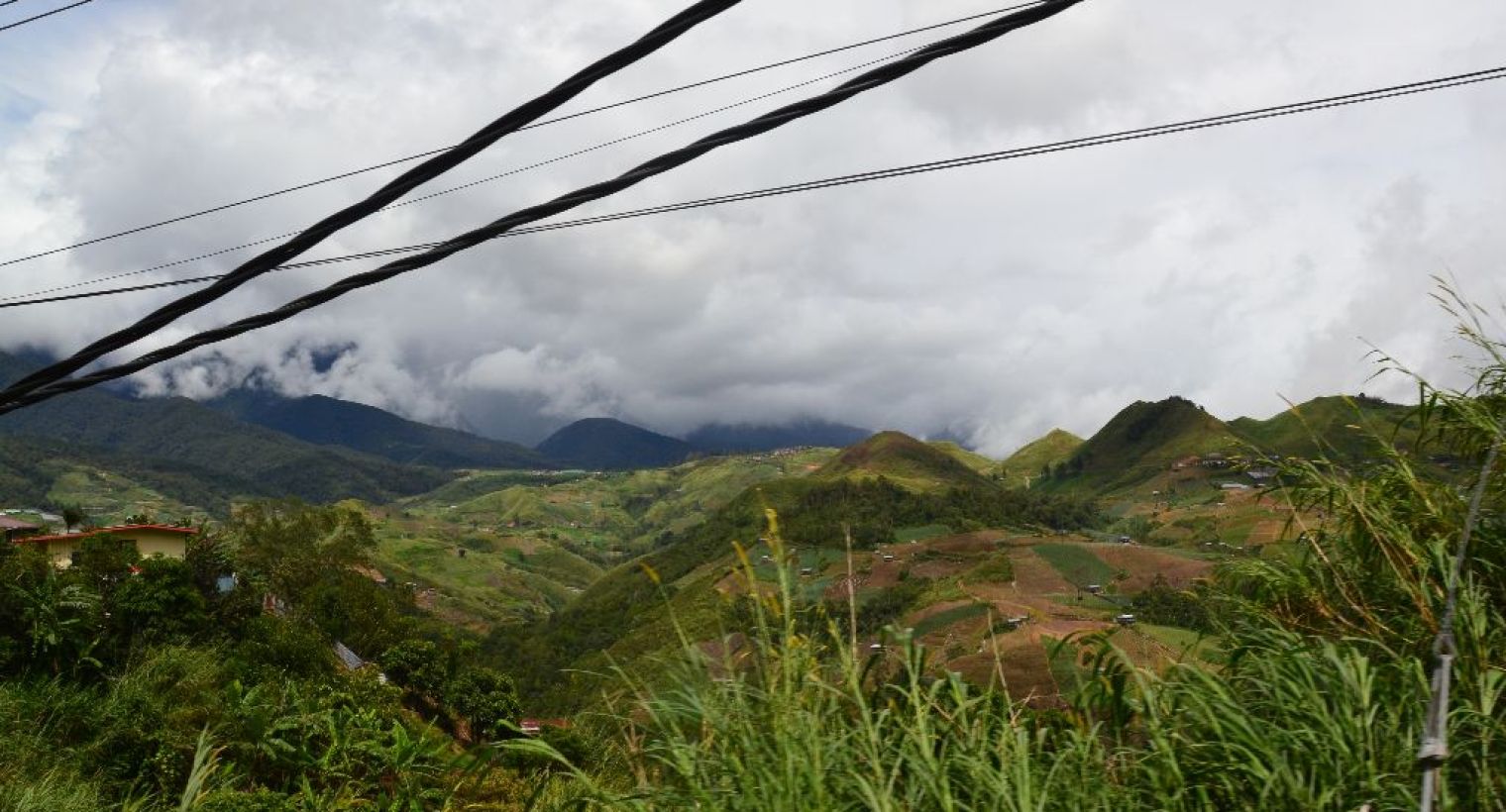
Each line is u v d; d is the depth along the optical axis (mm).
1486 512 3994
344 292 4320
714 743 2865
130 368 4500
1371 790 2705
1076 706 3213
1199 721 3021
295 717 17938
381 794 9836
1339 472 4199
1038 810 2621
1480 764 2861
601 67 3662
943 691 3273
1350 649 3189
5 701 18578
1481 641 3311
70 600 24969
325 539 62625
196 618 30750
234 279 4293
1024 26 3498
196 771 5988
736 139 3809
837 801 2693
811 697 2941
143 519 55750
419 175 3988
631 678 2984
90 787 15930
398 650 36906
